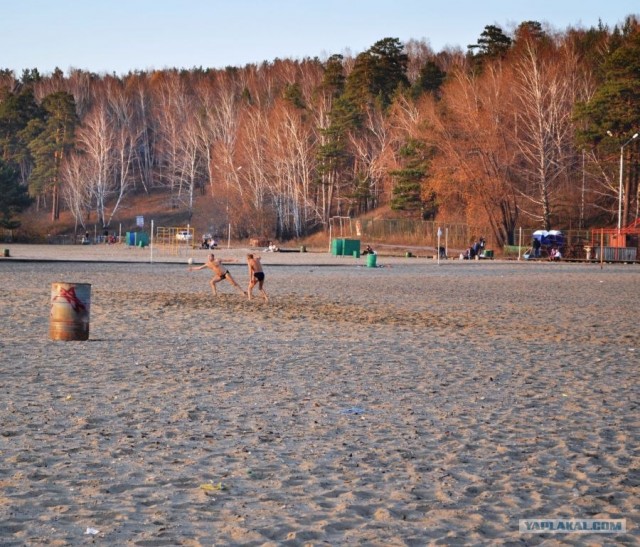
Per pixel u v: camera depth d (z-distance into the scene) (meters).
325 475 8.05
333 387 12.88
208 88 173.88
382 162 121.56
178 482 7.75
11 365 14.43
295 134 124.00
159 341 18.20
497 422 10.62
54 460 8.41
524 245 96.00
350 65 169.88
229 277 33.00
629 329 22.52
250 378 13.57
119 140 158.12
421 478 8.03
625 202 91.44
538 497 7.52
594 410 11.53
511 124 103.94
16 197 119.38
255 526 6.61
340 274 50.19
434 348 17.94
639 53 91.12
